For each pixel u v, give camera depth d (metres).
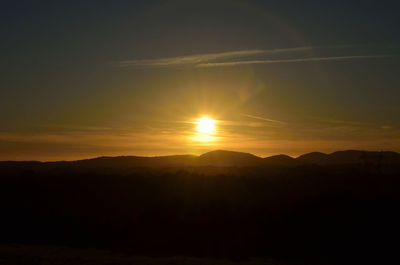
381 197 27.39
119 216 28.25
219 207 27.66
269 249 21.64
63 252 20.75
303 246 21.73
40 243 23.05
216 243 22.59
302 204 27.00
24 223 27.30
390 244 21.23
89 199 33.97
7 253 20.28
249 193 34.06
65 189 38.28
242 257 20.25
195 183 40.47
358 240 21.89
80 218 28.11
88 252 20.84
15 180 41.81
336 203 26.56
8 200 34.09
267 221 25.16
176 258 19.77
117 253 20.78
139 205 30.48
